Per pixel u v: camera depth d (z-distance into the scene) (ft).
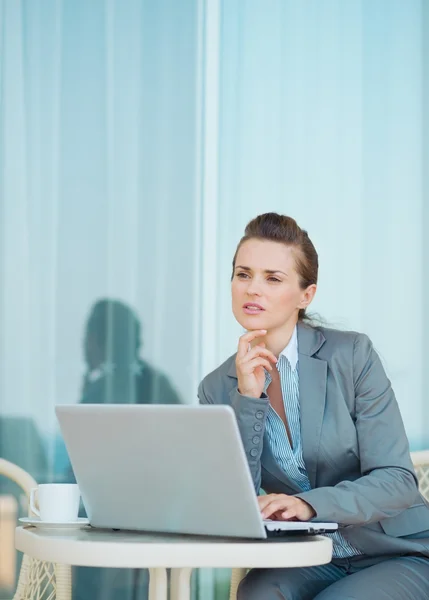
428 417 16.19
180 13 16.63
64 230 16.29
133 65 16.55
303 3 16.67
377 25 16.67
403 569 9.91
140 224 16.39
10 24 16.44
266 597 9.80
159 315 16.33
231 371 11.02
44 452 16.07
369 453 10.27
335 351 10.81
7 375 16.10
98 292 16.29
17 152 16.33
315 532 8.62
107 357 16.24
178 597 8.73
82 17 16.53
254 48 16.65
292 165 16.55
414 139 16.56
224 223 16.44
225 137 16.53
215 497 8.14
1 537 15.74
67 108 16.43
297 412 10.75
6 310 16.15
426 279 16.37
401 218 16.46
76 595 15.88
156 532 8.98
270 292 10.52
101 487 8.88
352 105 16.60
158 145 16.48
